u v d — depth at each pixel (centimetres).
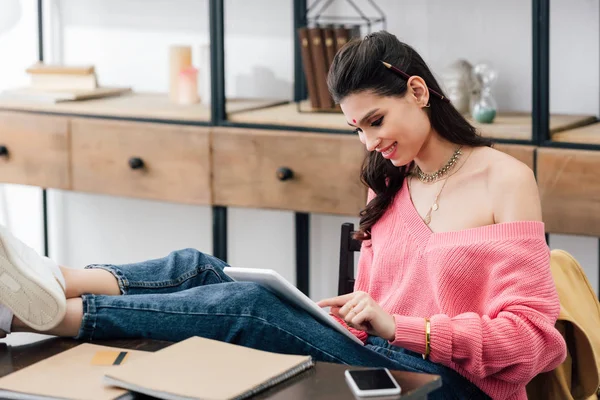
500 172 174
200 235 375
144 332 160
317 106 308
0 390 136
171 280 182
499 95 311
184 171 312
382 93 170
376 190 192
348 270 210
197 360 142
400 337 162
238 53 355
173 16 364
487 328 163
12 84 399
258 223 365
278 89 349
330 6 334
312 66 304
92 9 379
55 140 333
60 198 402
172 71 337
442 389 171
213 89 305
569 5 295
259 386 133
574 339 182
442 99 177
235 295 163
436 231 180
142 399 134
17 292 155
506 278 167
